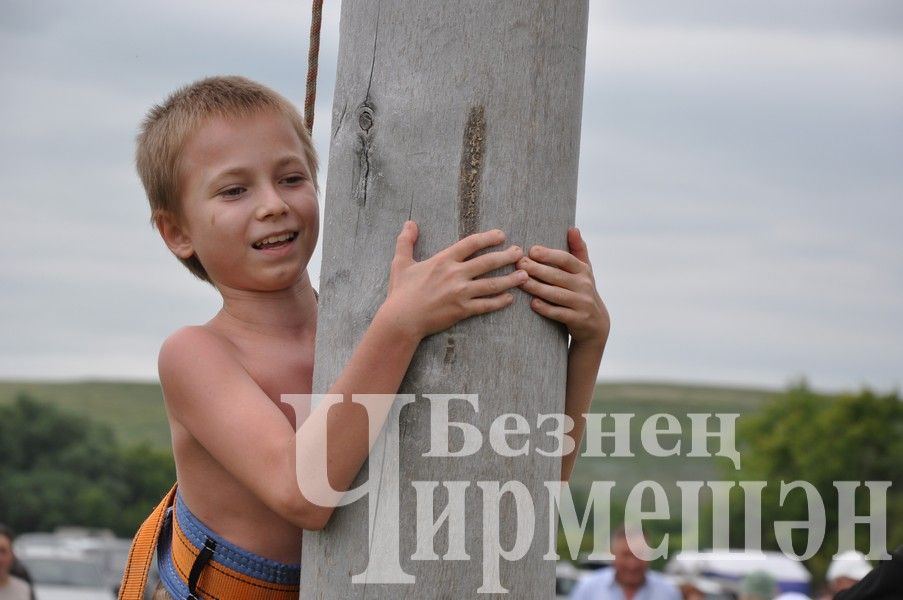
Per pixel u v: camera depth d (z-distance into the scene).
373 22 2.26
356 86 2.28
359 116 2.27
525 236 2.23
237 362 2.43
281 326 2.55
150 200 2.60
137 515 50.06
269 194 2.47
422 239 2.22
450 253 2.18
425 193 2.22
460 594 2.19
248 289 2.52
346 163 2.28
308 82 2.69
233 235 2.47
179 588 2.45
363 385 2.16
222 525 2.44
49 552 14.60
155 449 56.91
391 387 2.17
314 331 2.61
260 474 2.25
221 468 2.43
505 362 2.22
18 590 7.61
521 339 2.23
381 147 2.25
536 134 2.23
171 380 2.42
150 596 2.64
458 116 2.21
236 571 2.42
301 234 2.52
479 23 2.21
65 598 13.55
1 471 49.78
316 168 2.66
